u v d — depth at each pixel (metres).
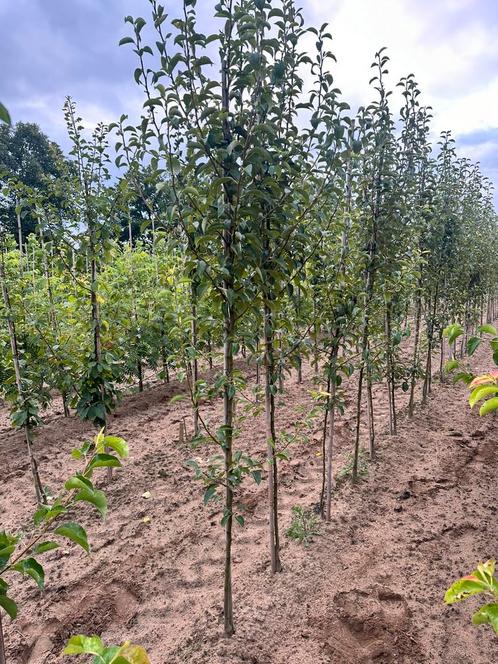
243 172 2.47
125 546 4.19
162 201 3.34
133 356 7.86
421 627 3.19
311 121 2.96
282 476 5.29
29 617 3.40
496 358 1.41
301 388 8.34
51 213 4.86
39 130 23.64
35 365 5.70
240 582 3.65
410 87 5.73
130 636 3.21
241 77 2.47
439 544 4.07
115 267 8.47
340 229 3.98
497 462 5.61
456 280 8.51
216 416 7.26
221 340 2.98
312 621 3.24
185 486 5.18
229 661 2.93
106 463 1.47
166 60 2.47
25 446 6.42
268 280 2.97
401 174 5.56
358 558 3.89
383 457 5.71
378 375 5.05
